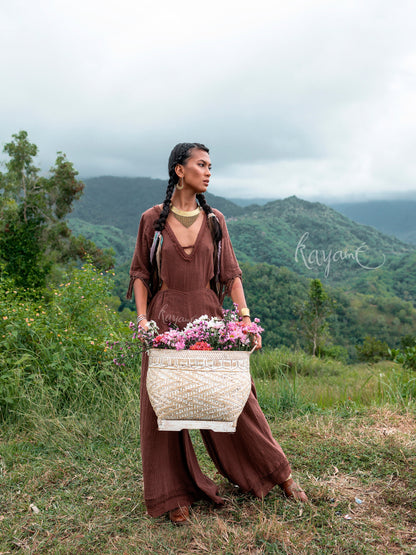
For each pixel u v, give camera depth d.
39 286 23.75
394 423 4.12
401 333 98.12
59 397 5.03
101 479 3.35
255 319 2.60
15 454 3.93
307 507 2.73
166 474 2.72
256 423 2.80
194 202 2.88
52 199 27.53
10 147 26.64
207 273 2.82
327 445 3.64
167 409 2.38
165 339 2.45
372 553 2.31
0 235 24.56
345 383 7.64
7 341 5.34
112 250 28.98
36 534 2.70
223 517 2.73
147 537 2.55
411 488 2.93
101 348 5.75
